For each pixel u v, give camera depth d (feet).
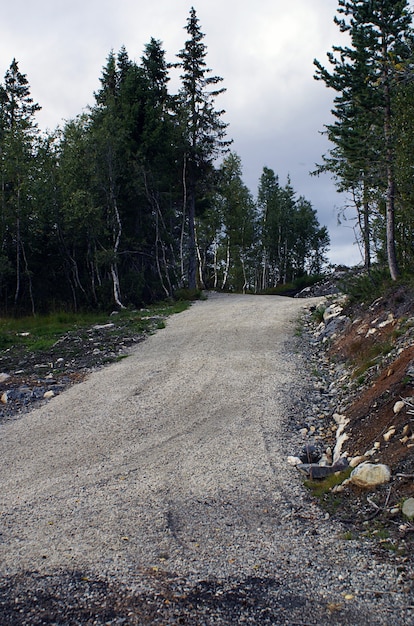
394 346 37.42
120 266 108.27
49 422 34.06
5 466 27.20
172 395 38.45
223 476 24.94
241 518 20.63
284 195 203.00
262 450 28.22
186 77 118.73
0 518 21.13
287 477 24.66
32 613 14.38
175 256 126.62
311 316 68.90
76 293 102.99
